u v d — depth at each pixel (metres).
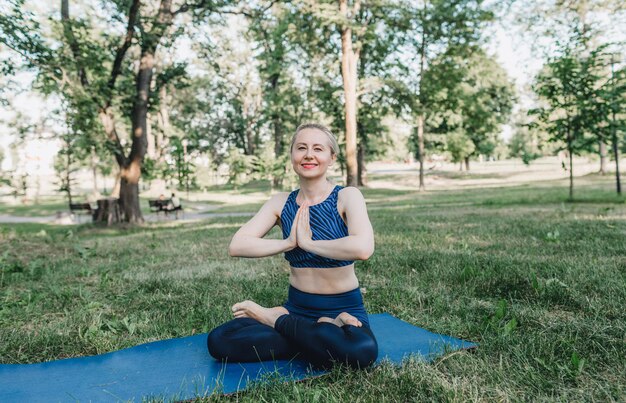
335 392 2.20
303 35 20.34
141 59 15.13
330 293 2.63
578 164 49.09
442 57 21.91
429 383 2.24
